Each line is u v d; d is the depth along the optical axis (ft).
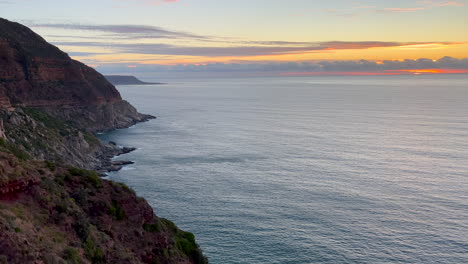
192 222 233.55
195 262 122.83
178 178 326.24
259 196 279.08
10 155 100.42
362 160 387.34
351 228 225.35
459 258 194.39
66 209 94.94
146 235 110.52
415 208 255.91
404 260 192.13
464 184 306.76
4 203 84.99
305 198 274.57
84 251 87.10
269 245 205.67
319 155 409.90
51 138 382.83
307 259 192.65
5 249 68.13
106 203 107.76
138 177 331.77
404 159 392.47
